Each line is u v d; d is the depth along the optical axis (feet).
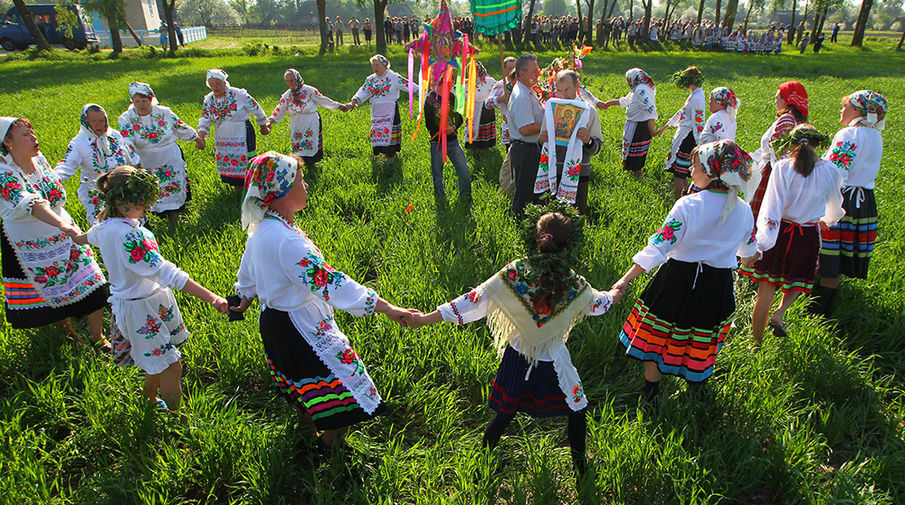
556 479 10.57
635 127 26.21
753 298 16.52
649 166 29.14
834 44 151.23
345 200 23.21
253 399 12.63
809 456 10.39
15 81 71.67
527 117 19.42
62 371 13.19
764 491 10.39
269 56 113.70
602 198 23.09
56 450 10.94
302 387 9.95
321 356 9.83
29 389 12.45
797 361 13.11
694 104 23.09
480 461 10.37
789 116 16.03
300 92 26.99
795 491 9.97
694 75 23.06
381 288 16.12
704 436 11.07
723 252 11.00
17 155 13.04
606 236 19.01
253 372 13.16
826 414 11.42
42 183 13.71
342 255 17.93
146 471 10.22
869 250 15.21
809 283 13.62
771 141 15.94
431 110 22.16
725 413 11.68
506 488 10.41
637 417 11.35
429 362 13.53
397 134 28.63
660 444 10.86
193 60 107.04
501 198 22.91
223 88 24.20
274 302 9.52
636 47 126.72
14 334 14.33
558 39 125.70
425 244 18.69
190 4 342.03
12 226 13.33
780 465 10.19
